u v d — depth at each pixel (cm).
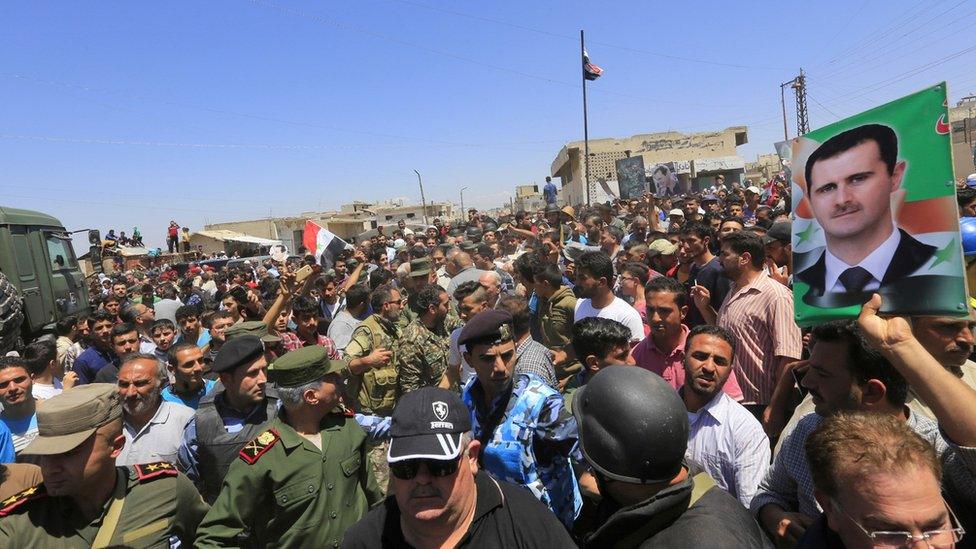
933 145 190
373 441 338
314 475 291
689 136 4462
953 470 183
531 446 282
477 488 208
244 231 5122
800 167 229
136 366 381
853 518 150
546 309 594
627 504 189
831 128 217
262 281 1183
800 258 228
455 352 505
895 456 145
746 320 397
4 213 836
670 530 176
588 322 350
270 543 291
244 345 357
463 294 505
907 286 196
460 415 201
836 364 220
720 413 286
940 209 189
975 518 179
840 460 152
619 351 344
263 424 361
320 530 290
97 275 1791
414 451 188
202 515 281
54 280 954
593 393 194
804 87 4081
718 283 545
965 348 235
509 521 202
